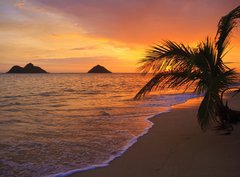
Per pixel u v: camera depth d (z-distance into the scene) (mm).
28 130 12023
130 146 8945
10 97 30812
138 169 6789
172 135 10148
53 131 11703
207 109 8438
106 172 6699
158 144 9000
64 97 30297
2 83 66375
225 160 6883
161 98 26125
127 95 32562
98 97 29875
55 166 7273
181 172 6355
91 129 11914
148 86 9273
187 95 29359
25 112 18250
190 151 7879
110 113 16641
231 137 8922
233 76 8703
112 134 10797
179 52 8797
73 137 10484
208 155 7348
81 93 36500
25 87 50969
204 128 8875
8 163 7578
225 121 9453
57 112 17922
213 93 8617
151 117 14578
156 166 6910
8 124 13570
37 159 7898
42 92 38594
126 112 16906
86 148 8922
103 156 7996
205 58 8867
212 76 8977
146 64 9008
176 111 16656
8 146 9344
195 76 9008
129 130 11461
